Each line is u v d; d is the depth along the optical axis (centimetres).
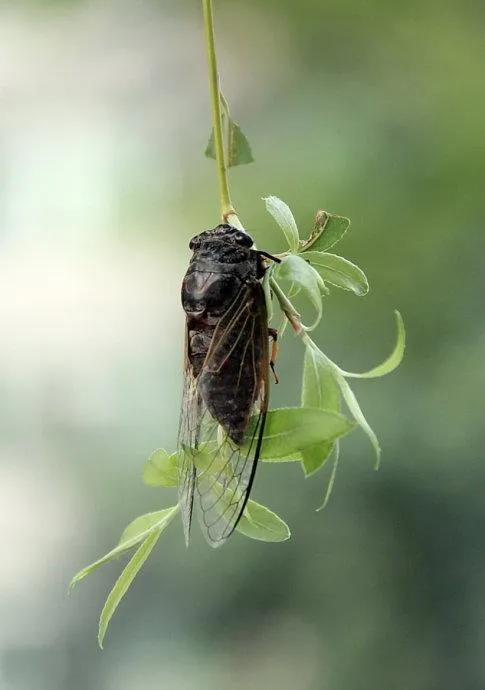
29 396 107
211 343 74
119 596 73
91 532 101
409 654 91
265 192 104
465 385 93
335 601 92
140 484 100
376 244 100
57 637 99
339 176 103
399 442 92
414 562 91
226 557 94
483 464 91
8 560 101
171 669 95
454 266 99
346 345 95
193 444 73
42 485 104
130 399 106
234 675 94
